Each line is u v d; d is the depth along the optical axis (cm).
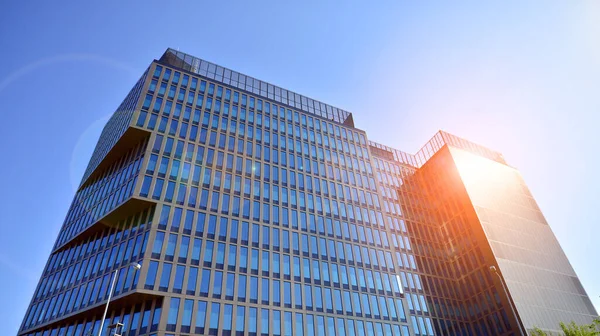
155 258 4141
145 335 3722
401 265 6838
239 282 4450
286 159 6278
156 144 5134
